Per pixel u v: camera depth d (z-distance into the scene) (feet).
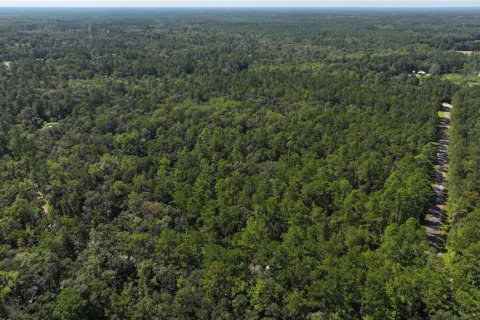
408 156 327.67
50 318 189.26
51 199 293.23
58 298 195.00
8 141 382.83
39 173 318.45
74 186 298.76
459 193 289.94
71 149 367.86
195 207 268.21
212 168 322.55
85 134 399.24
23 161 340.80
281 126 403.54
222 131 395.55
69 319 185.98
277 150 365.20
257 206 256.73
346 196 274.98
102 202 282.36
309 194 274.77
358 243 231.71
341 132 387.55
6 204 283.59
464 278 204.85
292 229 235.40
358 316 192.13
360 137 370.73
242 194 279.69
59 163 335.88
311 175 301.63
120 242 237.86
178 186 296.71
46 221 263.08
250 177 307.17
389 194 260.83
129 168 324.19
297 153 357.00
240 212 261.24
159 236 244.01
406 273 200.44
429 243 247.50
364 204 257.55
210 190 289.94
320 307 191.42
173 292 212.64
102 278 210.38
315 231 237.86
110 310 197.16
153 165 335.88
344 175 306.35
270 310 191.11
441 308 189.47
